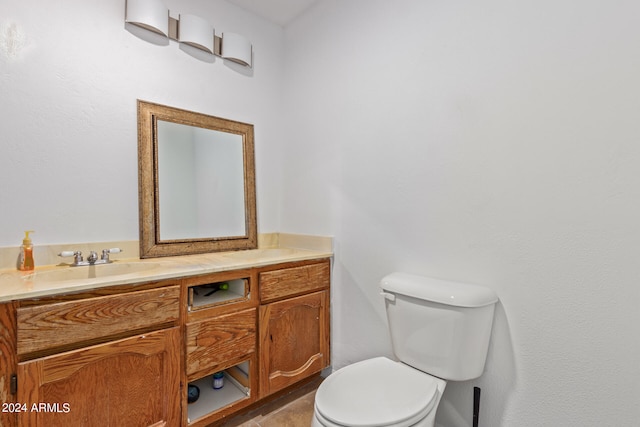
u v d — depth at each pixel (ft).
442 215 4.84
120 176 5.53
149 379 4.16
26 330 3.34
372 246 5.78
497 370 4.29
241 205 7.04
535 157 3.97
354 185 6.07
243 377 5.43
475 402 4.40
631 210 3.36
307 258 5.95
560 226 3.80
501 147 4.25
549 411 3.90
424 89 5.04
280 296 5.58
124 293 3.97
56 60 4.95
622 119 3.40
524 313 4.07
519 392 4.12
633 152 3.34
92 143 5.26
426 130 5.02
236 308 5.03
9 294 3.24
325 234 6.63
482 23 4.42
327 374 6.55
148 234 5.72
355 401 3.56
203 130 6.53
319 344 6.22
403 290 4.50
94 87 5.28
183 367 4.45
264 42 7.45
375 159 5.73
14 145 4.65
